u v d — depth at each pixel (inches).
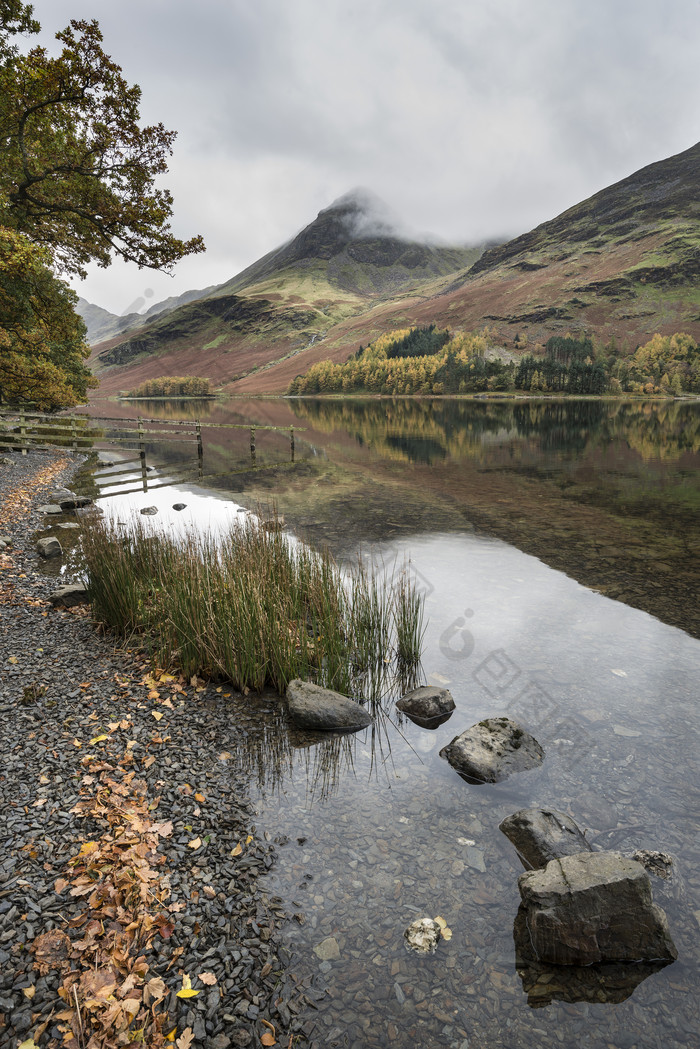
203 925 102.3
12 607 256.7
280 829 128.9
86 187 602.9
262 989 91.7
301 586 249.1
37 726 161.8
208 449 1078.4
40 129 595.2
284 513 491.5
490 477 713.0
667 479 693.3
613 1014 90.0
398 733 171.6
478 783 146.7
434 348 7145.7
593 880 102.7
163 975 92.5
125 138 597.9
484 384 5782.5
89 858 113.3
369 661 212.7
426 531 426.0
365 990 92.8
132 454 994.7
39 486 620.7
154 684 192.9
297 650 201.3
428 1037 85.6
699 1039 86.0
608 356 6914.4
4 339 714.8
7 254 479.5
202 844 122.2
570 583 307.0
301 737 168.4
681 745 160.9
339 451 1023.0
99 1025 82.7
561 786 144.2
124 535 324.5
